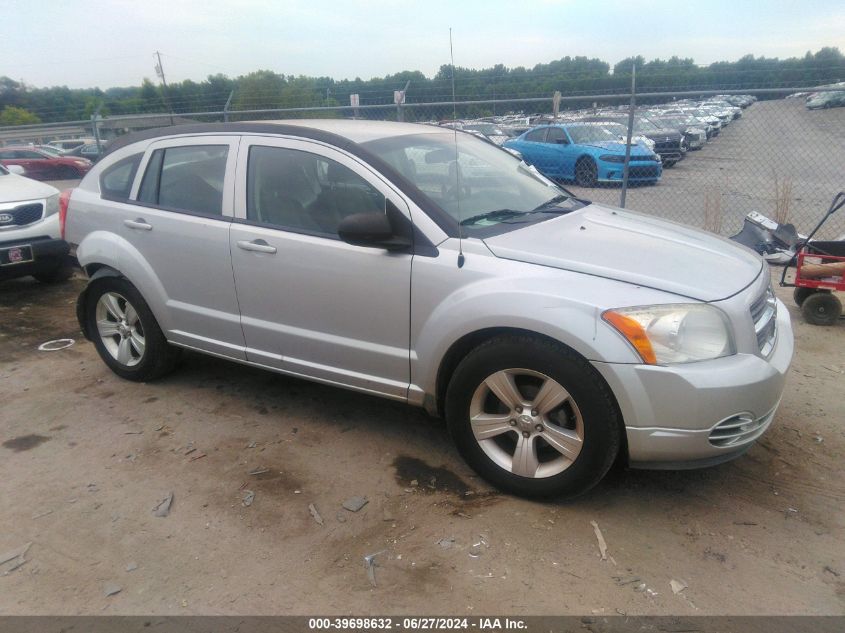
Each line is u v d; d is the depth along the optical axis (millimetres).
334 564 2684
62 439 3766
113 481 3330
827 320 5371
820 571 2590
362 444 3643
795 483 3178
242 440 3709
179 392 4344
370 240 3102
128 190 4242
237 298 3770
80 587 2600
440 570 2633
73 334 5566
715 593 2484
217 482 3295
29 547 2844
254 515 3018
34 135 18047
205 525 2955
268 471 3385
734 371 2680
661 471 3295
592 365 2709
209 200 3859
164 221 3979
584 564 2648
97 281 4375
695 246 3318
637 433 2727
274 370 3811
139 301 4242
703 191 12312
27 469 3461
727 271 3045
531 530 2859
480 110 8375
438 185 3449
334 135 3520
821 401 4016
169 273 4016
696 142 16828
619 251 3080
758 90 7480
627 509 3000
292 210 3559
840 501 3029
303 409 4074
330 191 3443
